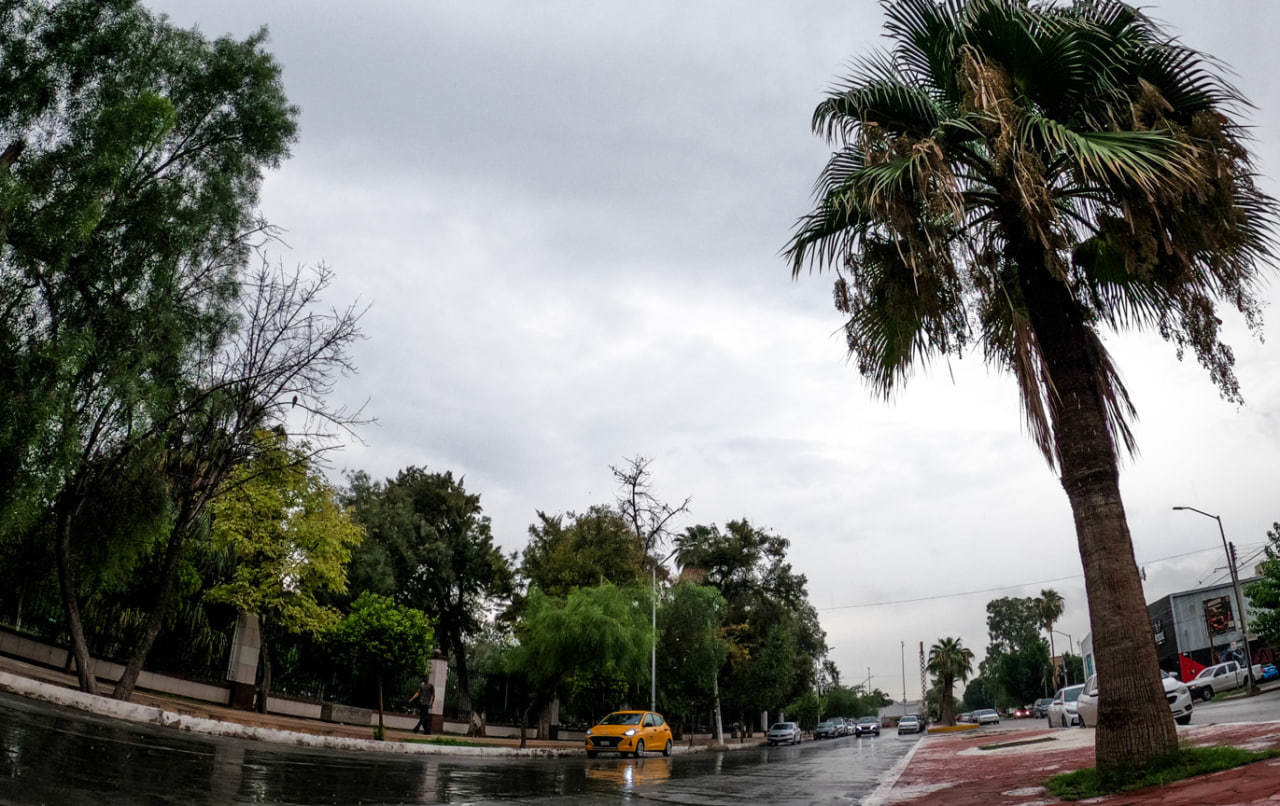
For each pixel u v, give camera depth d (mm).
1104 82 9039
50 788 6840
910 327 10305
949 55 9523
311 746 18859
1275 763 7258
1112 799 7434
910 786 12109
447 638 43531
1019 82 9500
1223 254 8984
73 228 14344
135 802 6918
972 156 9734
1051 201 8398
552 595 38344
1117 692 8492
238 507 23359
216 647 25891
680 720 52562
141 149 16453
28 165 14695
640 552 42906
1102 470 9195
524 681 36438
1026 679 96438
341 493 42031
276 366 18359
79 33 16250
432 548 41438
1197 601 53344
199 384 18125
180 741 13477
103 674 21750
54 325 15102
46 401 14094
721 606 46344
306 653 31859
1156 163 8203
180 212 17000
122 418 16344
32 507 14617
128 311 16078
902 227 8797
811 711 96812
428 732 29828
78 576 18562
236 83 18750
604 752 26719
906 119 10172
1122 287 10875
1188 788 6969
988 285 9023
